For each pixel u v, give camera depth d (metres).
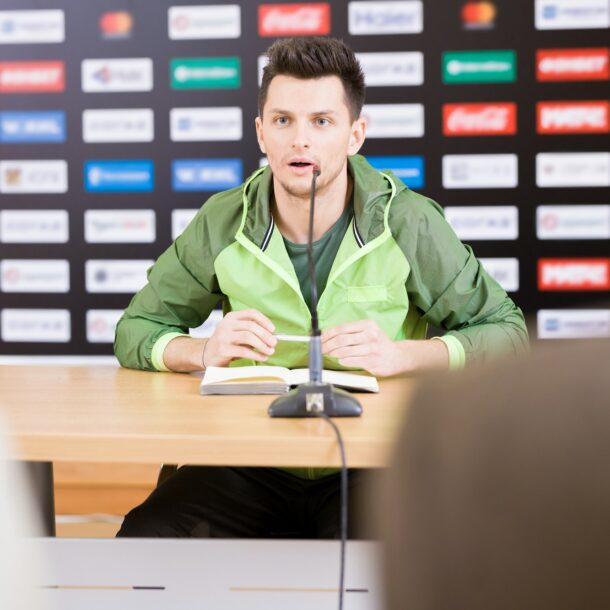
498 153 5.38
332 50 2.79
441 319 3.10
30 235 5.64
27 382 2.77
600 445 0.49
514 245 5.41
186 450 1.92
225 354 2.65
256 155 5.51
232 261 3.03
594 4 5.28
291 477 2.83
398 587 0.55
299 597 2.07
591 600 0.49
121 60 5.52
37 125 5.58
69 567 2.10
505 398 0.51
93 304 5.64
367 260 2.97
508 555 0.50
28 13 5.53
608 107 5.31
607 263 5.38
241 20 5.44
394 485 0.55
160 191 5.57
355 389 2.43
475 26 5.33
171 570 2.09
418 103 5.38
